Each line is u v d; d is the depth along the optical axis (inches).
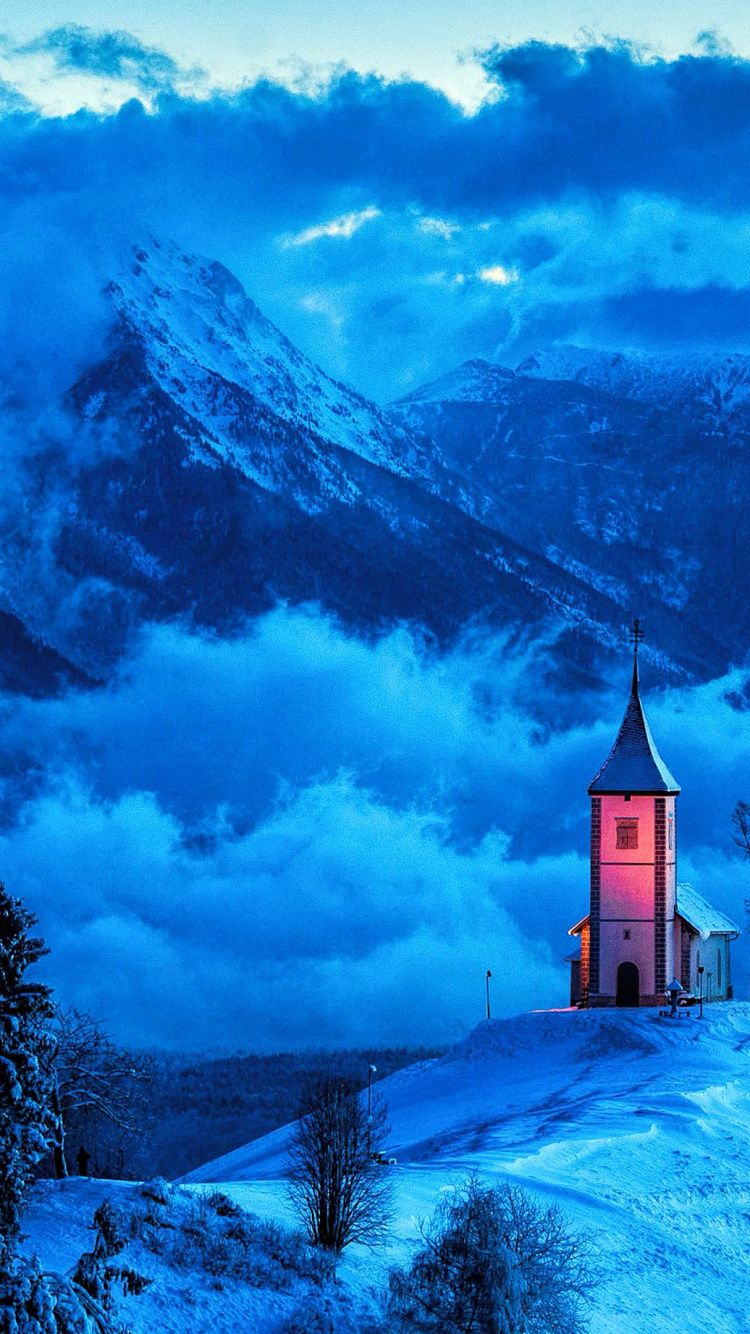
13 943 1859.0
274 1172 3860.7
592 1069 5113.2
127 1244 2317.9
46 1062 1913.1
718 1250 3127.5
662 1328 2635.3
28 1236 2289.6
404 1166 3329.2
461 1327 2241.6
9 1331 1705.2
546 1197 3164.4
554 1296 2351.1
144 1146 4603.8
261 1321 2219.5
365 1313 2304.4
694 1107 4345.5
